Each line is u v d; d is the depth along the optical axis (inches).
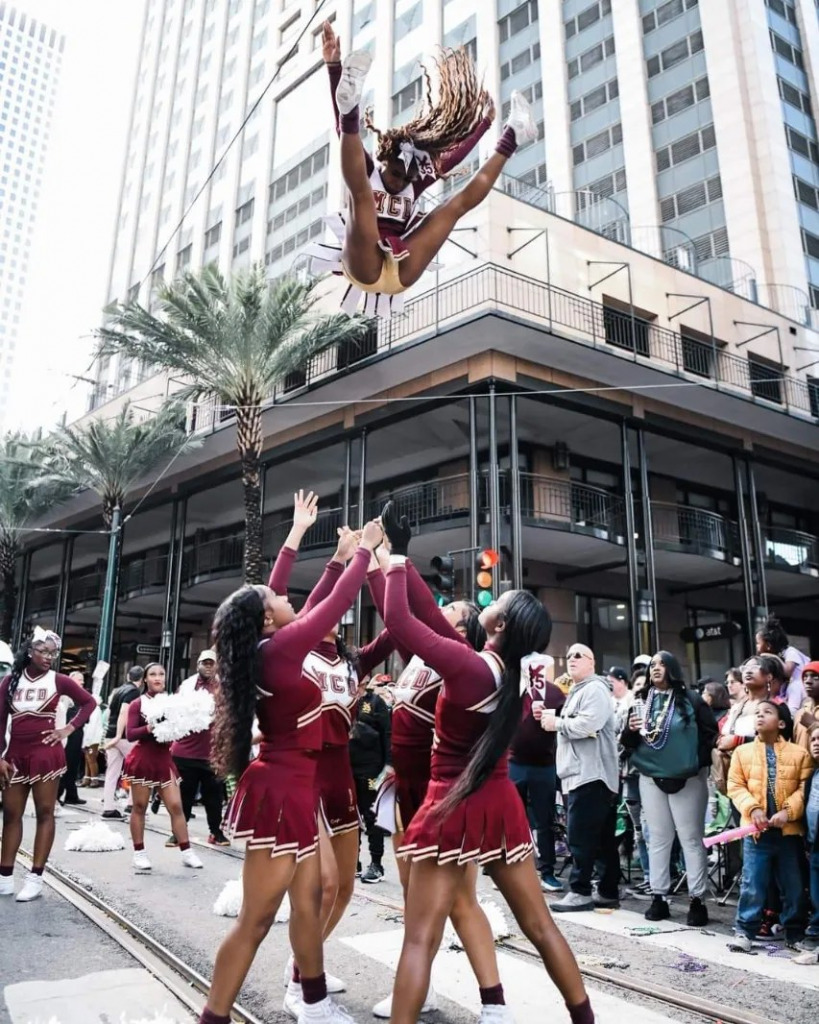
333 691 160.9
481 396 657.0
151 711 296.0
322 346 706.8
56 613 1231.5
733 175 1078.4
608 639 822.5
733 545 847.7
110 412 1155.3
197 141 1569.9
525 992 164.2
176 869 295.7
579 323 686.5
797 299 1027.9
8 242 5649.6
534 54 1275.8
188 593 1020.5
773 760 213.0
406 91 1093.8
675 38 1172.5
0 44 5826.8
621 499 818.8
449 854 122.2
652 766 238.7
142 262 1647.4
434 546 745.0
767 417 786.2
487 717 128.3
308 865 137.7
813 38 1228.5
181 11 1782.7
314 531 882.8
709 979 180.5
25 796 248.8
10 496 1055.0
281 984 172.4
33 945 195.0
